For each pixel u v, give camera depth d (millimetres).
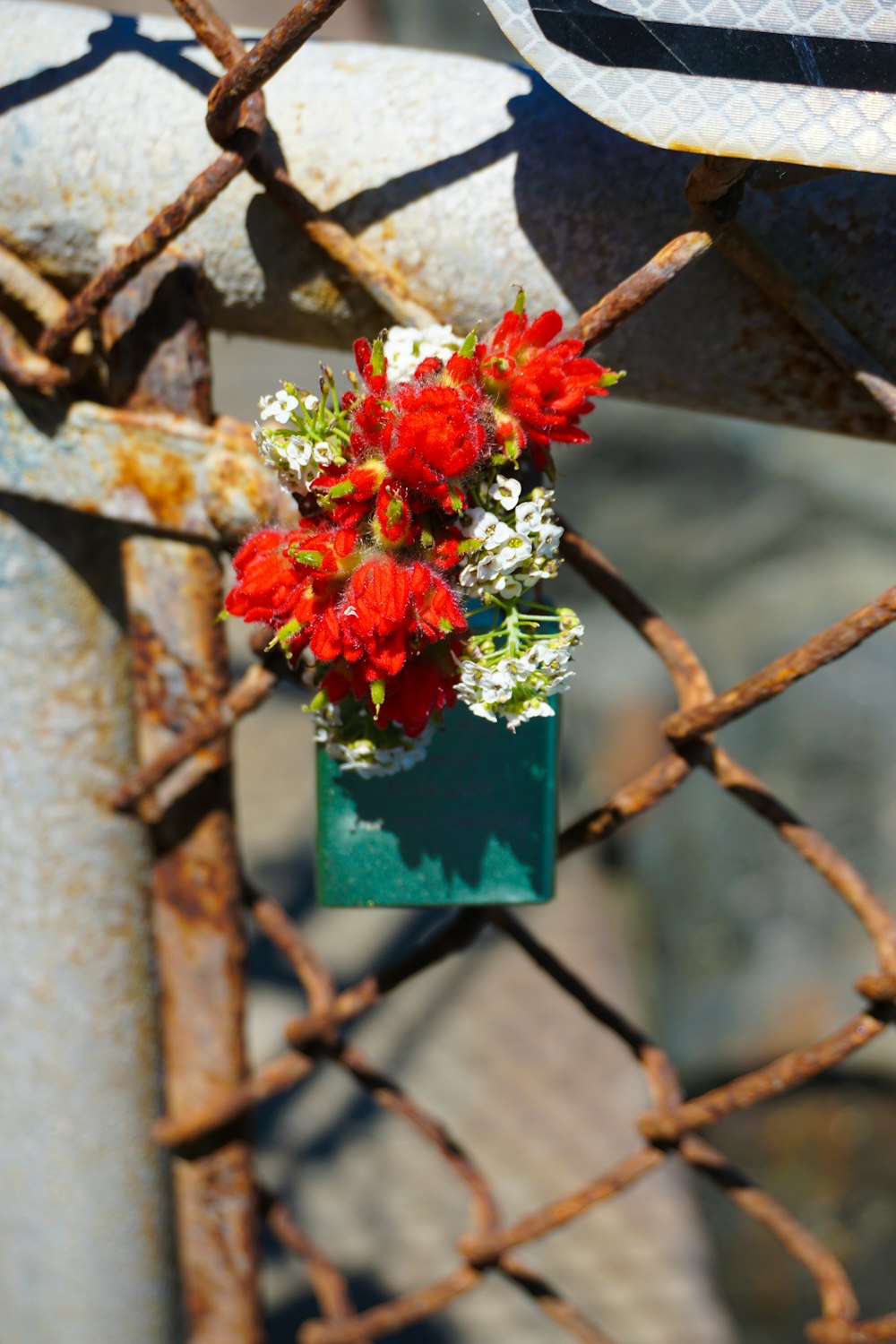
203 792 463
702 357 415
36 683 455
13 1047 479
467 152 406
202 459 427
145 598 449
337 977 1155
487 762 431
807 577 1464
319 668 421
